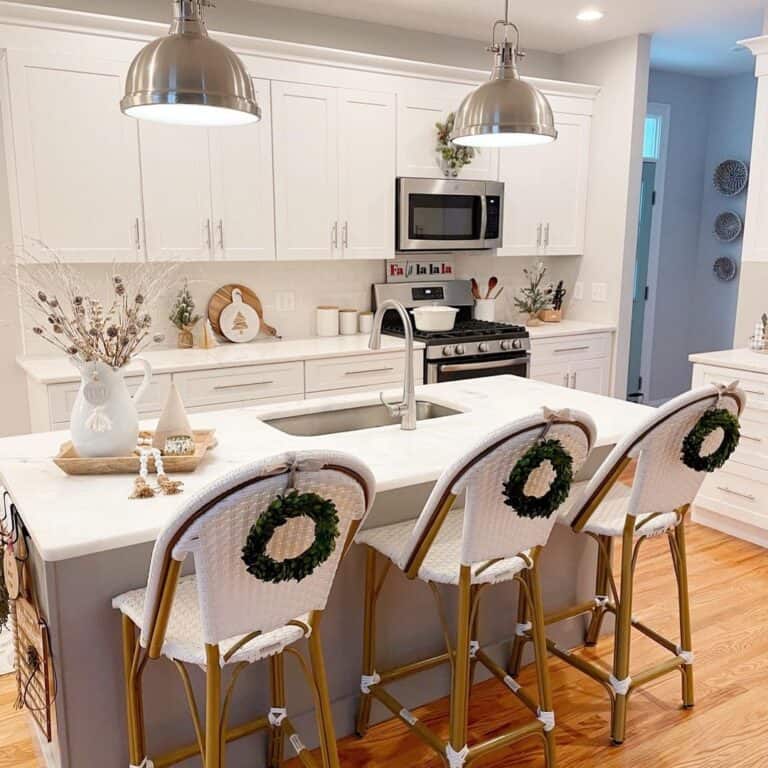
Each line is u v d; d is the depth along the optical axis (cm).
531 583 199
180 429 213
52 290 355
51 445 224
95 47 329
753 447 358
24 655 187
